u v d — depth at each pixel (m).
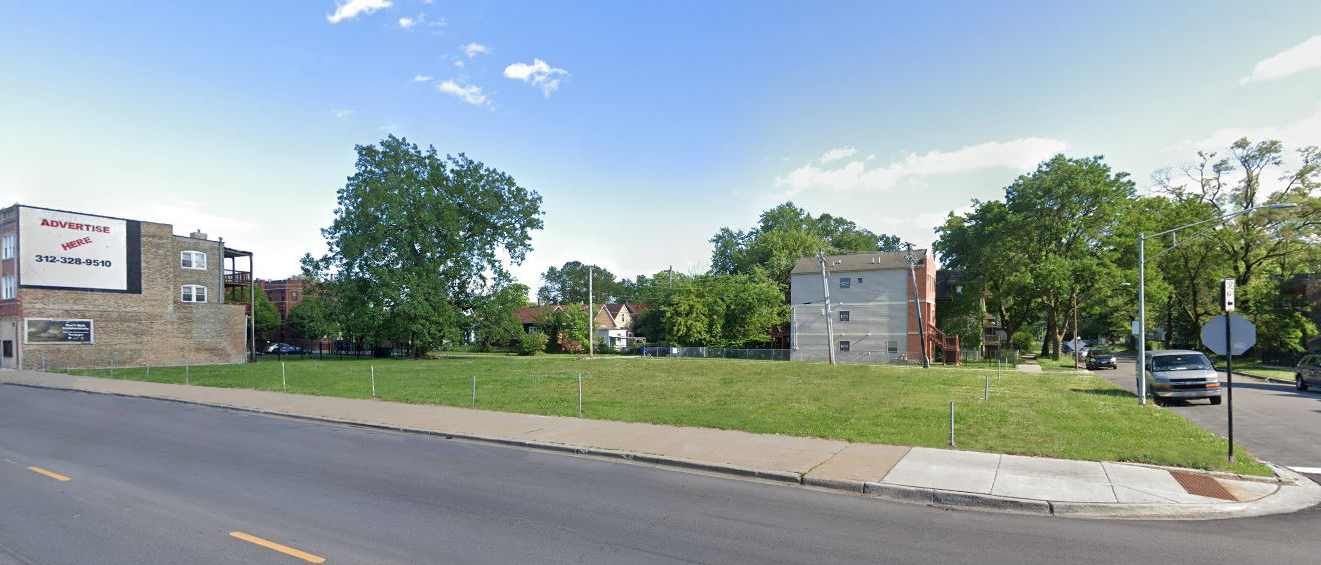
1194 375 20.58
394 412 17.41
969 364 51.88
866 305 57.91
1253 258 48.62
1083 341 103.19
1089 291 51.84
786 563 6.30
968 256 58.28
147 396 22.48
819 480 9.66
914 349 55.78
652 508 8.33
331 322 51.62
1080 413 15.91
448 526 7.45
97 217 42.12
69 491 8.96
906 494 9.03
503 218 55.44
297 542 6.80
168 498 8.61
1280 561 6.42
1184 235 48.47
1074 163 50.88
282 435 14.37
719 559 6.40
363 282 50.75
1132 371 43.38
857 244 89.06
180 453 12.01
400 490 9.21
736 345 66.06
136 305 44.03
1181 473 9.91
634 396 20.48
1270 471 10.12
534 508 8.28
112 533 7.07
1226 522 7.82
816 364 40.00
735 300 66.88
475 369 34.34
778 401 18.80
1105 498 8.54
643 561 6.32
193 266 47.88
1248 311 44.97
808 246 77.25
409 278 48.72
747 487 9.59
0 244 40.75
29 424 15.78
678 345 68.00
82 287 41.25
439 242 52.03
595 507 8.36
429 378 28.08
